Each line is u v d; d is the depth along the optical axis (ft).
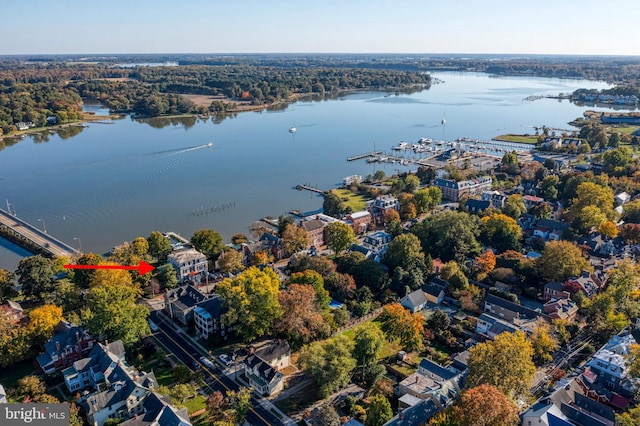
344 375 437.17
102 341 501.15
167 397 404.77
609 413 392.68
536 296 603.26
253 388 450.30
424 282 631.15
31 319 495.82
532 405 402.11
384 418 387.55
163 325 558.97
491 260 643.86
